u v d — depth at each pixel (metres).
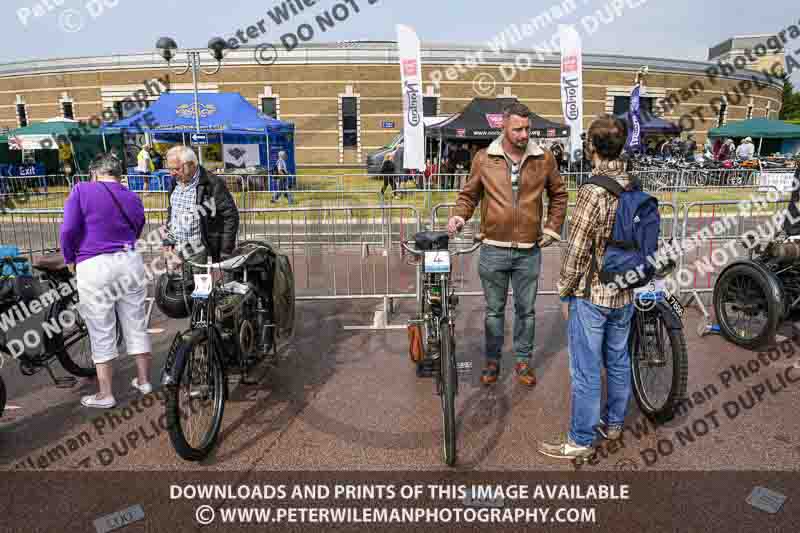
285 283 4.68
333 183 20.14
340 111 26.95
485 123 16.98
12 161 23.81
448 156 19.05
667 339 3.62
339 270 7.95
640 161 18.50
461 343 5.06
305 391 4.10
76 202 3.57
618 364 3.23
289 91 26.75
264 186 15.15
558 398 3.94
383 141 27.22
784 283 4.73
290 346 5.04
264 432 3.51
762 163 19.22
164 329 5.52
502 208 3.95
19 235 9.49
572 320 3.10
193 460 3.17
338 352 4.88
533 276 4.07
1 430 3.57
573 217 2.96
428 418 3.67
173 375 3.01
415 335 3.98
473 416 3.69
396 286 7.05
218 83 26.61
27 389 4.20
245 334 3.90
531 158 3.92
